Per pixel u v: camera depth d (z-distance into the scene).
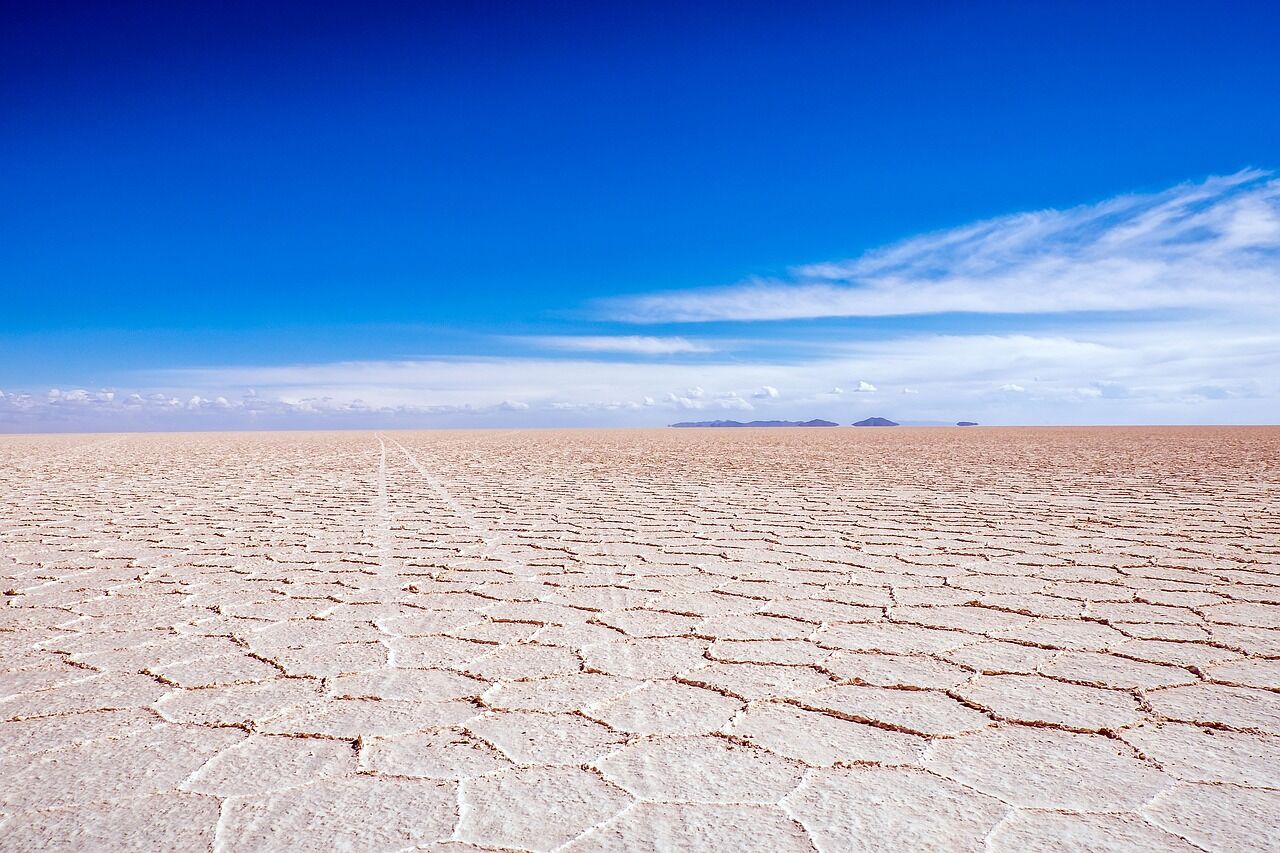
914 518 5.62
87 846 1.38
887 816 1.47
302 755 1.75
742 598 3.24
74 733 1.88
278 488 8.39
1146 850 1.35
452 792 1.57
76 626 2.85
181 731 1.89
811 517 5.73
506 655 2.48
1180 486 7.69
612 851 1.36
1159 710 1.98
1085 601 3.14
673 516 5.86
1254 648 2.50
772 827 1.43
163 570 3.89
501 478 9.57
